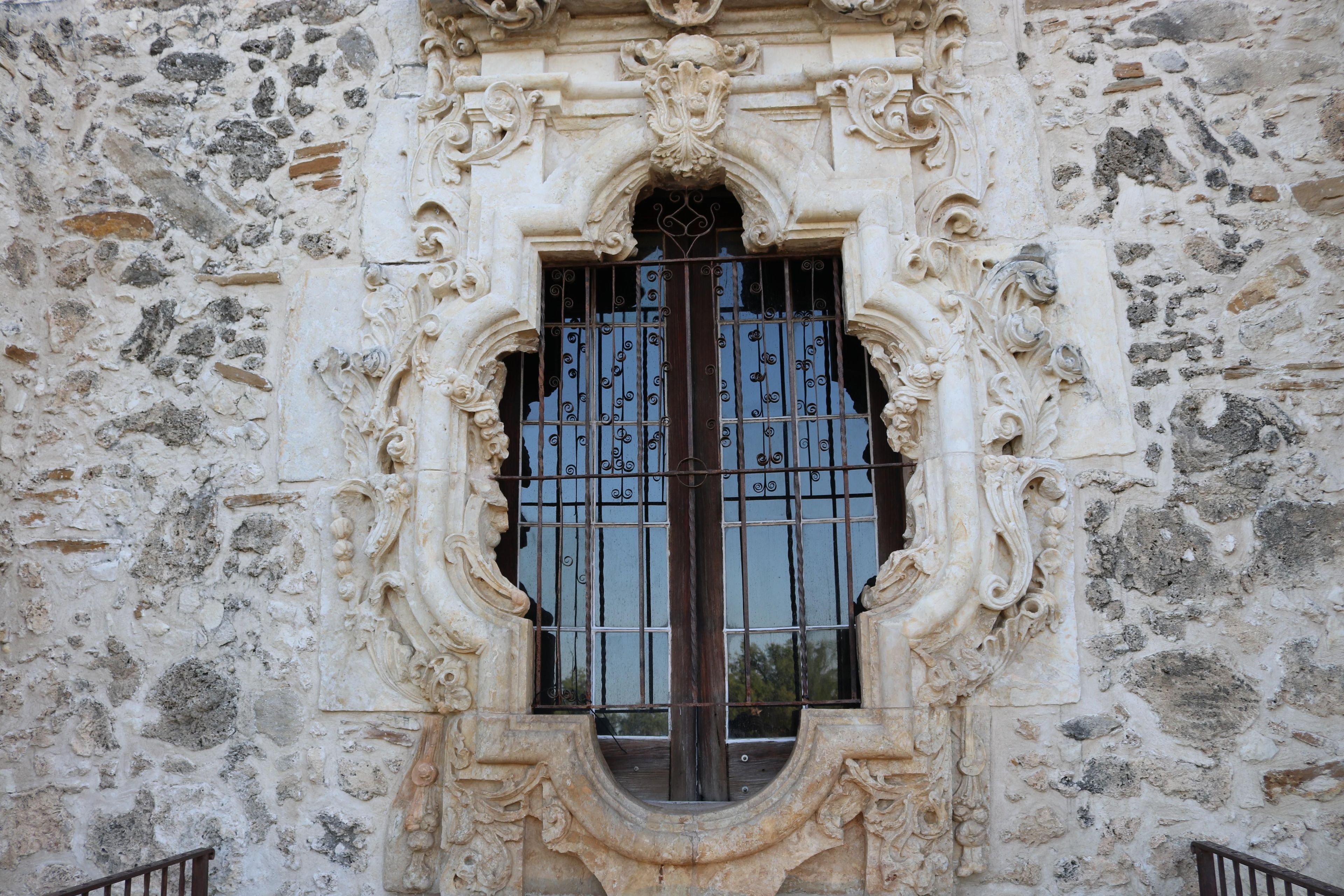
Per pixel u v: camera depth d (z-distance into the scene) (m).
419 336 3.07
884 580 2.94
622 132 3.19
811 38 3.26
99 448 3.18
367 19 3.41
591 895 2.82
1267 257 3.04
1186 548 2.89
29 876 2.94
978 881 2.79
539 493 3.16
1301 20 3.17
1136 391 3.00
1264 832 2.73
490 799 2.84
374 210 3.26
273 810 2.94
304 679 3.00
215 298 3.26
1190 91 3.18
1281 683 2.79
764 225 3.19
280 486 3.12
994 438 2.92
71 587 3.10
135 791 2.98
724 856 2.75
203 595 3.08
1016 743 2.83
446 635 2.90
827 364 3.24
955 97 3.20
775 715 3.12
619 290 3.34
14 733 2.98
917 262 3.03
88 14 3.46
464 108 3.26
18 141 3.20
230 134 3.36
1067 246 3.10
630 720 3.14
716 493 3.22
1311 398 2.94
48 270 3.26
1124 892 2.74
